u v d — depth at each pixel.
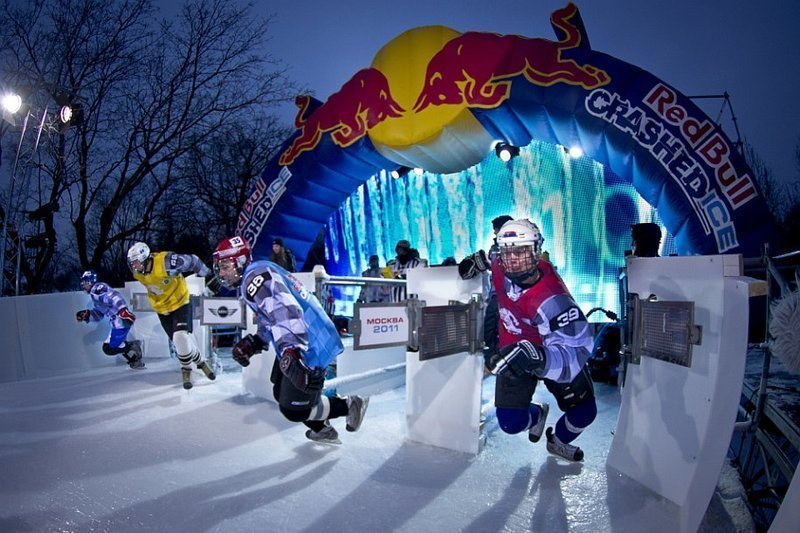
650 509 2.46
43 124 10.73
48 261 13.61
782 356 2.03
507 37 6.98
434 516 2.41
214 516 2.40
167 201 16.72
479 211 9.59
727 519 2.37
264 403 4.47
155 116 15.12
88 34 13.88
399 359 5.41
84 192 14.62
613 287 8.38
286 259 8.20
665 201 6.11
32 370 6.27
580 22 6.79
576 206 8.62
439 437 3.36
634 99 6.13
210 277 5.51
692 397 2.48
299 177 9.21
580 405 2.97
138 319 7.17
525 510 2.46
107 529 2.28
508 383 2.97
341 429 3.75
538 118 6.84
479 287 3.28
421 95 7.55
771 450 2.64
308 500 2.57
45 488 2.71
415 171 9.73
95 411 4.31
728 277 2.34
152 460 3.12
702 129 5.81
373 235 10.95
